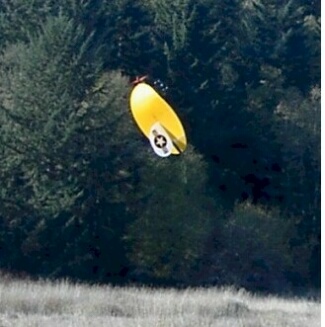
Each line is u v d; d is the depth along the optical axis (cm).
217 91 10375
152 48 10406
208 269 9694
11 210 9256
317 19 10775
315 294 9238
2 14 10462
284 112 10375
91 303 4528
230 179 10300
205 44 10400
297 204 10094
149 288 8350
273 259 9850
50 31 9750
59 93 9575
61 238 9262
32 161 9388
